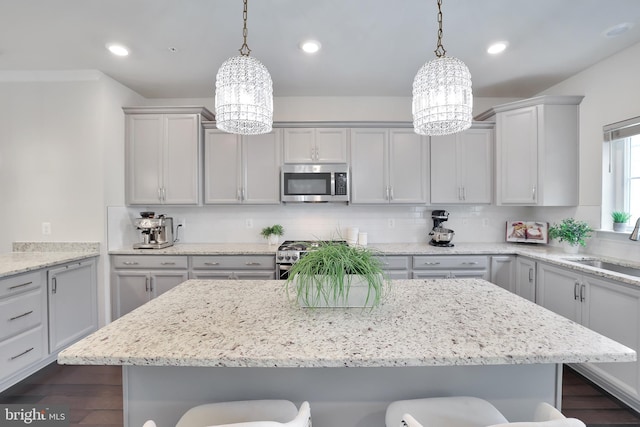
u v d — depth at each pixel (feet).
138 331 3.34
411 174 10.59
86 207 9.45
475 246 10.56
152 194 10.42
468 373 3.61
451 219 11.68
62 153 9.42
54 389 7.06
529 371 3.60
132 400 3.52
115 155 9.97
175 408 3.52
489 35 7.45
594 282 6.89
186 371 3.52
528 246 10.57
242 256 9.78
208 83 10.24
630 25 7.04
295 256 9.42
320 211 11.64
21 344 7.11
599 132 8.77
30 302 7.30
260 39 7.63
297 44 7.86
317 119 11.60
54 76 9.27
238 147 10.55
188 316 3.82
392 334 3.26
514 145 9.95
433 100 4.19
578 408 6.36
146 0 6.18
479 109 11.59
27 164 9.46
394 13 6.61
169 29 7.19
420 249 10.02
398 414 3.20
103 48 8.03
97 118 9.38
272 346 2.98
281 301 4.43
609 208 8.63
